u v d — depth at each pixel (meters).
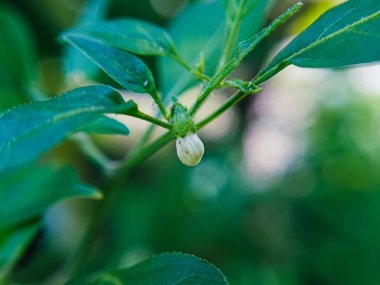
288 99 0.41
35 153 0.06
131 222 0.32
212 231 0.33
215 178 0.36
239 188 0.35
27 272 0.21
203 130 0.43
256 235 0.34
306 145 0.37
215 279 0.08
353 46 0.07
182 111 0.08
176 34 0.14
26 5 0.35
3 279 0.12
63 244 0.24
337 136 0.37
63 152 0.31
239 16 0.10
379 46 0.07
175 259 0.08
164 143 0.10
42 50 0.36
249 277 0.31
